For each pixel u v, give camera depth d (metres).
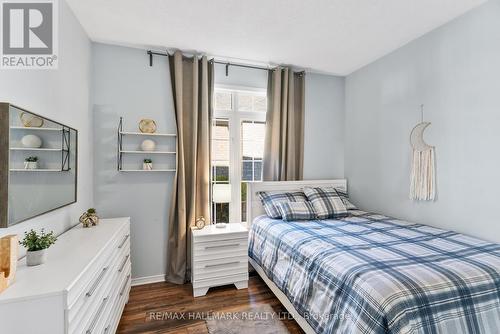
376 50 2.93
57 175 1.76
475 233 2.14
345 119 3.76
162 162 2.90
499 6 1.99
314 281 1.69
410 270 1.40
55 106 1.83
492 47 2.03
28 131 1.41
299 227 2.46
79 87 2.30
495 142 2.01
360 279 1.36
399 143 2.88
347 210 3.04
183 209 2.80
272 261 2.34
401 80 2.84
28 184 1.40
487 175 2.06
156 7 2.12
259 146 3.41
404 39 2.68
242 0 2.03
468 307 1.25
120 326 2.04
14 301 0.99
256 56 3.06
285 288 2.01
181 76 2.85
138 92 2.83
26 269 1.24
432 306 1.20
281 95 3.36
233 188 3.26
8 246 1.08
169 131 2.93
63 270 1.23
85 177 2.44
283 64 3.30
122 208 2.77
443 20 2.33
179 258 2.79
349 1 2.04
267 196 3.09
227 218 3.25
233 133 3.28
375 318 1.18
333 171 3.75
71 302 1.09
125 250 2.25
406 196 2.79
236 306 2.33
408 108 2.76
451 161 2.33
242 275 2.68
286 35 2.58
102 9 2.13
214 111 3.20
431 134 2.51
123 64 2.78
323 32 2.53
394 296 1.20
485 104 2.08
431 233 2.20
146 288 2.70
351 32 2.53
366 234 2.18
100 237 1.76
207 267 2.56
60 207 1.81
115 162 2.74
